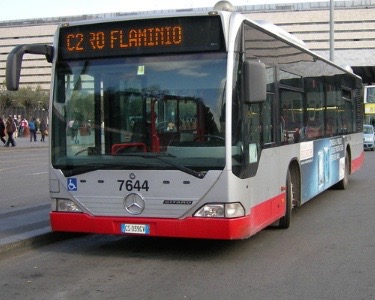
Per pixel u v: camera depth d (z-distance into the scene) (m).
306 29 72.31
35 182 17.73
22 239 8.48
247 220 7.43
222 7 7.95
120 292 6.34
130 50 7.65
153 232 7.40
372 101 41.78
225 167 7.15
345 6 71.88
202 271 7.23
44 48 7.85
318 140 12.05
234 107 7.29
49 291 6.41
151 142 7.48
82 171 7.70
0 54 92.44
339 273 7.08
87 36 7.84
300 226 10.33
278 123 9.09
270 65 8.75
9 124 39.28
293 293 6.25
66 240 9.29
